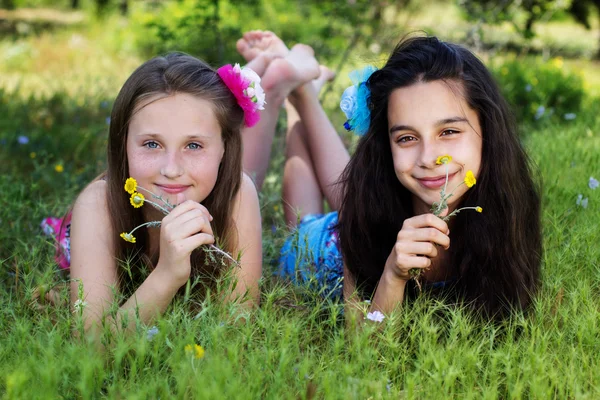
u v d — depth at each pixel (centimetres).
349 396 186
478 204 256
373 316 225
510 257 257
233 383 180
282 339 206
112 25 1198
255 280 267
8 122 552
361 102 265
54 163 470
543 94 645
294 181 365
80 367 186
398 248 234
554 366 219
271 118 357
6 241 317
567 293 252
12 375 177
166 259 230
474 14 731
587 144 436
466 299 262
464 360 210
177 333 221
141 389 183
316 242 319
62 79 788
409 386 194
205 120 243
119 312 221
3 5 1755
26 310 227
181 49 645
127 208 256
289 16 944
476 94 244
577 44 1477
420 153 242
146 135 238
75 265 253
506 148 253
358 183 272
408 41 261
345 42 786
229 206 263
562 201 338
